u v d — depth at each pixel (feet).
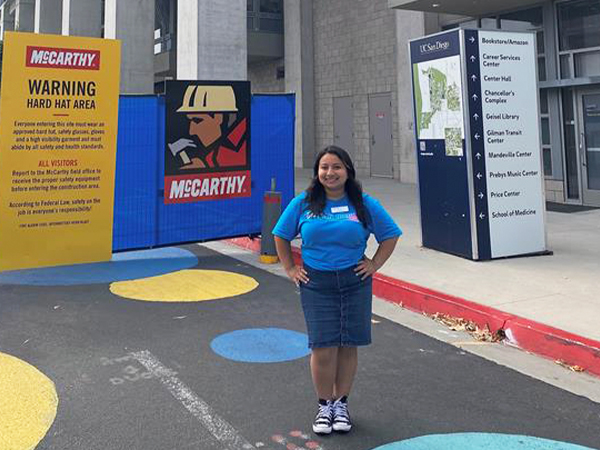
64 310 20.16
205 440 11.19
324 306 11.44
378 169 67.97
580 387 13.92
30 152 24.48
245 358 15.66
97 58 25.44
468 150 25.82
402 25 60.80
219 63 42.16
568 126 45.03
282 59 81.92
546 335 16.02
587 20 43.21
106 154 26.37
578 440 11.30
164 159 28.32
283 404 12.82
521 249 26.84
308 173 69.67
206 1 41.39
